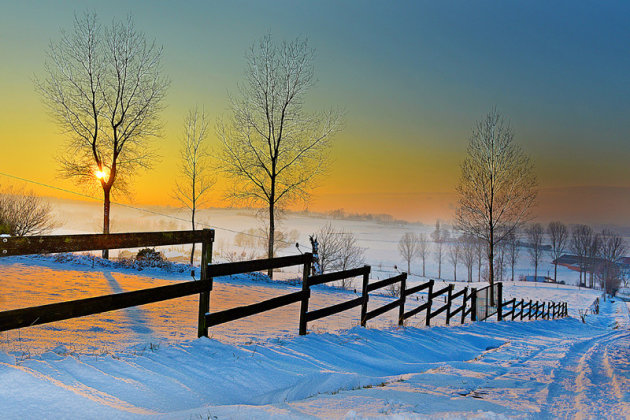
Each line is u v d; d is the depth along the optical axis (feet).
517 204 98.94
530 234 368.89
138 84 90.12
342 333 27.32
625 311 156.97
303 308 24.67
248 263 21.17
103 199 89.86
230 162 95.66
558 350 32.40
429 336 33.40
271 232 94.22
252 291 62.08
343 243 143.54
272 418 11.21
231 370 16.22
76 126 86.43
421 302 80.74
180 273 75.05
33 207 101.55
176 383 14.15
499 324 52.29
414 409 12.78
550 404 14.89
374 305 64.34
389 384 17.81
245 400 14.15
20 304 32.94
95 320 28.40
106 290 45.57
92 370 13.87
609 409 14.33
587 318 121.29
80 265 67.97
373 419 11.26
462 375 20.34
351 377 17.63
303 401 13.62
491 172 99.76
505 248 297.94
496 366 24.20
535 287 238.68
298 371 17.63
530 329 55.21
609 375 21.03
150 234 16.99
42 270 57.31
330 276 26.81
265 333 28.60
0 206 96.48
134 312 33.53
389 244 541.34
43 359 14.16
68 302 14.28
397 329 32.89
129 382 13.52
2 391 11.02
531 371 22.36
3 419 9.86
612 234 366.02
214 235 19.66
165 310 36.04
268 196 95.04
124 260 78.74
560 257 440.04
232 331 28.43
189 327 28.76
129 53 88.74
